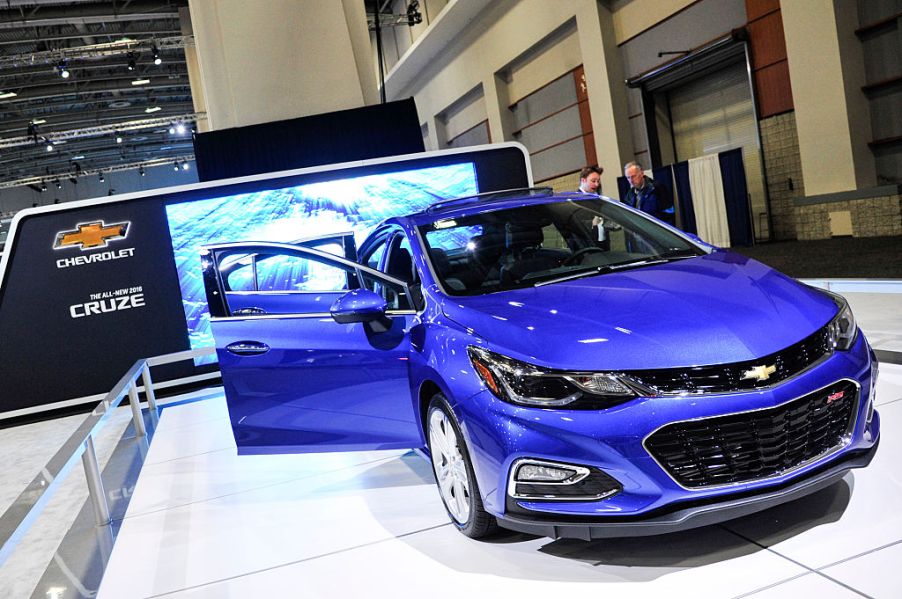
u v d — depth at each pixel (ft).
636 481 6.83
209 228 24.14
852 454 7.40
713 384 6.82
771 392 6.80
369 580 8.11
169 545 10.37
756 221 45.73
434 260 10.09
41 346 23.62
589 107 57.98
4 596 10.32
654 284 8.41
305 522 10.36
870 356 7.72
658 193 23.27
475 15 68.64
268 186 24.25
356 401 10.28
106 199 23.77
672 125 52.70
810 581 6.47
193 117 92.17
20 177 127.34
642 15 50.75
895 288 11.68
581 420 6.98
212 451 15.72
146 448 17.17
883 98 37.27
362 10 31.01
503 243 10.27
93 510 12.56
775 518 7.80
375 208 24.68
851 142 37.76
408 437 10.02
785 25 39.65
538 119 66.13
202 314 24.31
